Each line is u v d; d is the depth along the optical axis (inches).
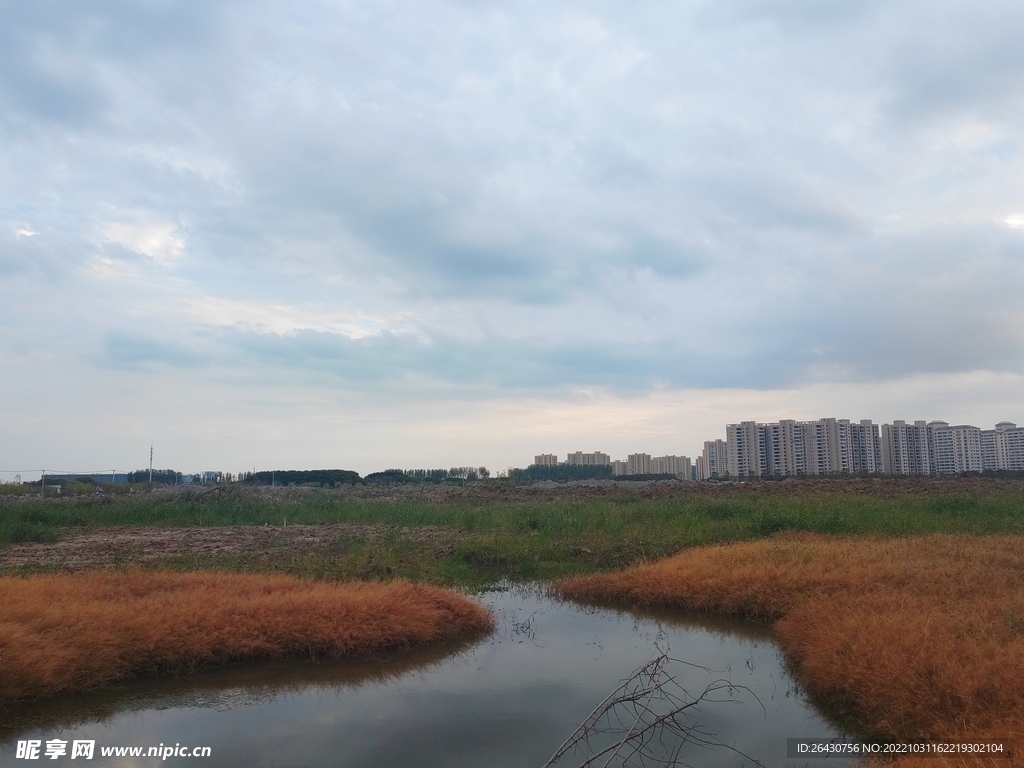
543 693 256.1
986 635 251.1
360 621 302.0
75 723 227.5
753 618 358.3
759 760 197.6
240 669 278.4
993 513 710.5
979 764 162.1
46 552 545.3
